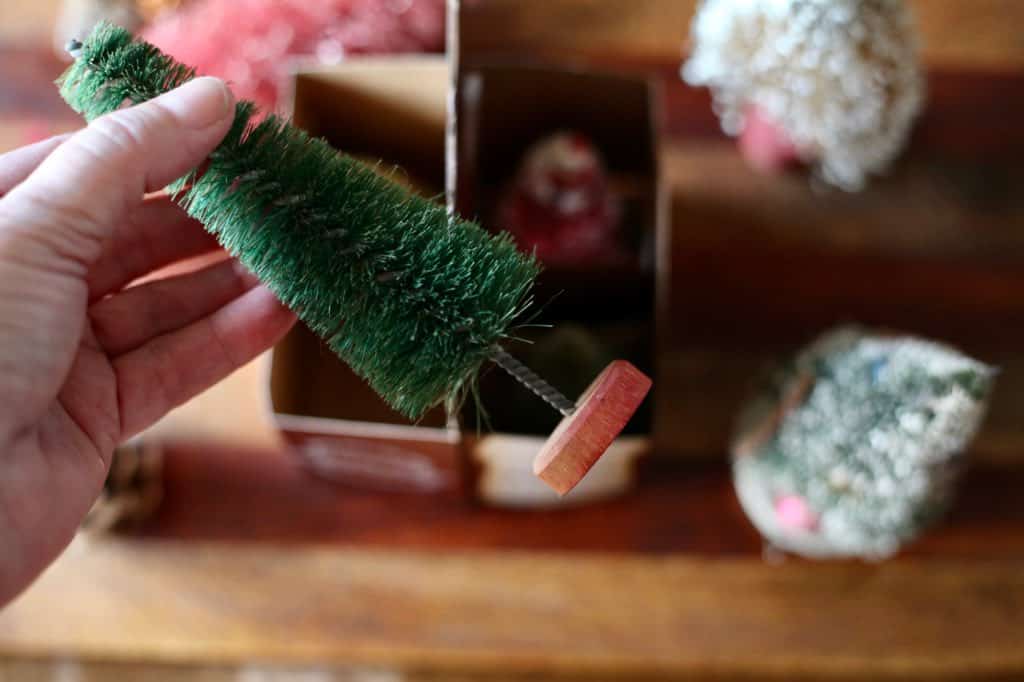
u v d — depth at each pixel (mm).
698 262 503
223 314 390
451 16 388
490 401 436
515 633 471
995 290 501
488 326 330
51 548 362
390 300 330
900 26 444
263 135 335
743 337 499
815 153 491
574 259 452
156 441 479
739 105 490
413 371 333
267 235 332
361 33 468
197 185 338
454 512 481
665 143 509
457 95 396
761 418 451
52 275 337
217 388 479
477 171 456
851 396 420
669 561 479
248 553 474
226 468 479
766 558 480
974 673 490
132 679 484
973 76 513
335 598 472
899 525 431
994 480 486
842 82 445
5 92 495
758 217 506
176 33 469
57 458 362
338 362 452
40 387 342
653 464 487
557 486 331
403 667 498
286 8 465
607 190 473
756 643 473
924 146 512
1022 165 511
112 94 337
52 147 377
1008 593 477
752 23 443
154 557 471
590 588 476
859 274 502
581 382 433
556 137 459
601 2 514
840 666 471
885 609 475
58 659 476
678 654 471
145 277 443
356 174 337
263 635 467
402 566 476
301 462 473
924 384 406
